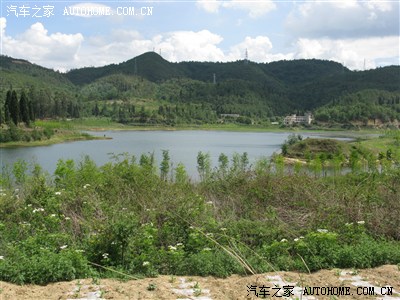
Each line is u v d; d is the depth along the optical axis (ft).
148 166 38.01
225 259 21.16
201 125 478.18
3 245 22.21
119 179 33.58
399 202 29.96
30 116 269.23
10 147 191.11
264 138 310.65
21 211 27.58
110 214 26.43
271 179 36.06
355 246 23.32
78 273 19.33
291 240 24.59
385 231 27.09
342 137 320.70
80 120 415.44
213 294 17.39
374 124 469.16
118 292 17.20
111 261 21.15
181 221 26.14
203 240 23.73
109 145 207.00
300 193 32.58
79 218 27.02
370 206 29.50
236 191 34.53
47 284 18.28
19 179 35.78
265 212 30.19
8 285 17.43
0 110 234.38
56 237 22.94
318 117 513.04
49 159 133.80
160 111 490.90
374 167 46.03
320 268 21.53
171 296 17.02
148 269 20.42
